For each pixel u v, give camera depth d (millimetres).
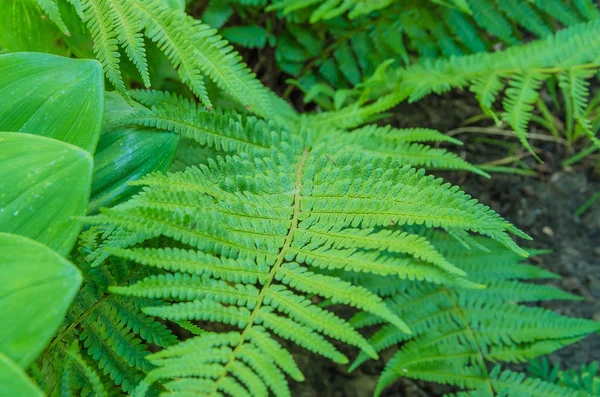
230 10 838
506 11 838
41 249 529
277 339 819
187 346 544
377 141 742
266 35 864
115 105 686
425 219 587
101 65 626
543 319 731
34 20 712
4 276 519
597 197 919
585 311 846
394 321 549
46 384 589
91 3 651
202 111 672
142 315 611
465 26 853
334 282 572
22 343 510
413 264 579
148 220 553
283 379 539
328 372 812
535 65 788
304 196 624
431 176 620
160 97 694
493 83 789
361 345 544
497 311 742
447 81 801
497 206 915
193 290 555
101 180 637
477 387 712
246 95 681
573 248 885
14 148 566
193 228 567
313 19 818
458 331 736
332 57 903
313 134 752
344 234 594
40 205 560
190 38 661
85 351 614
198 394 534
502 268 771
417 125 962
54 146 571
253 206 603
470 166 712
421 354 723
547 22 889
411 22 861
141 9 653
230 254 577
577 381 747
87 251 611
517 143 965
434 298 751
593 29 784
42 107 608
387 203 601
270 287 572
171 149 660
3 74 609
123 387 599
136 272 624
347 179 626
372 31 864
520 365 812
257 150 667
